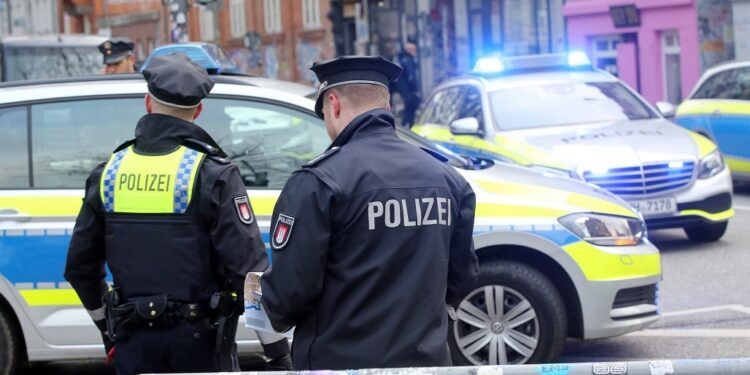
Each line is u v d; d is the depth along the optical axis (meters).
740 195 15.41
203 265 4.40
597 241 6.73
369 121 3.87
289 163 6.60
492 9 30.02
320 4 35.06
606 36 27.33
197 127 4.52
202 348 4.42
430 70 30.92
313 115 6.63
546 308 6.67
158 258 4.39
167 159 4.43
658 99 25.77
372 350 3.68
